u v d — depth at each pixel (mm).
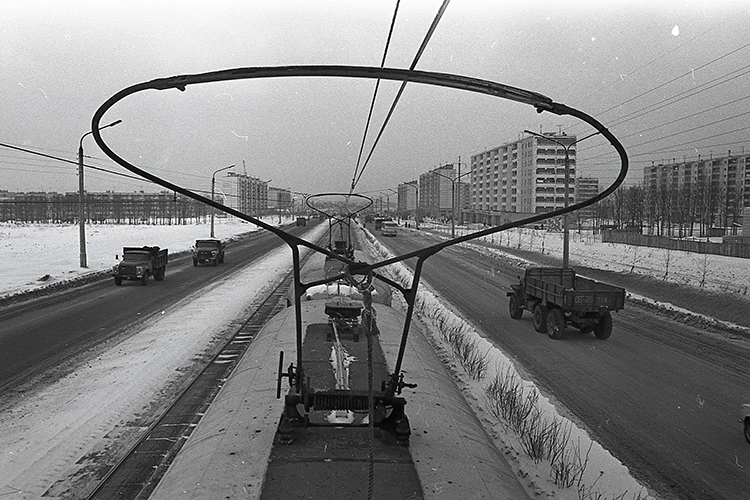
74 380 11367
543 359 13656
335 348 8719
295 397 5473
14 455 7738
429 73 2387
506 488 5496
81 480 7059
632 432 9086
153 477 7156
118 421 9094
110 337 15406
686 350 14656
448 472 5238
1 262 34031
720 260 34938
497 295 24562
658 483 7387
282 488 4789
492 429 8828
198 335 15695
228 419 6766
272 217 126125
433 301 21734
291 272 32719
